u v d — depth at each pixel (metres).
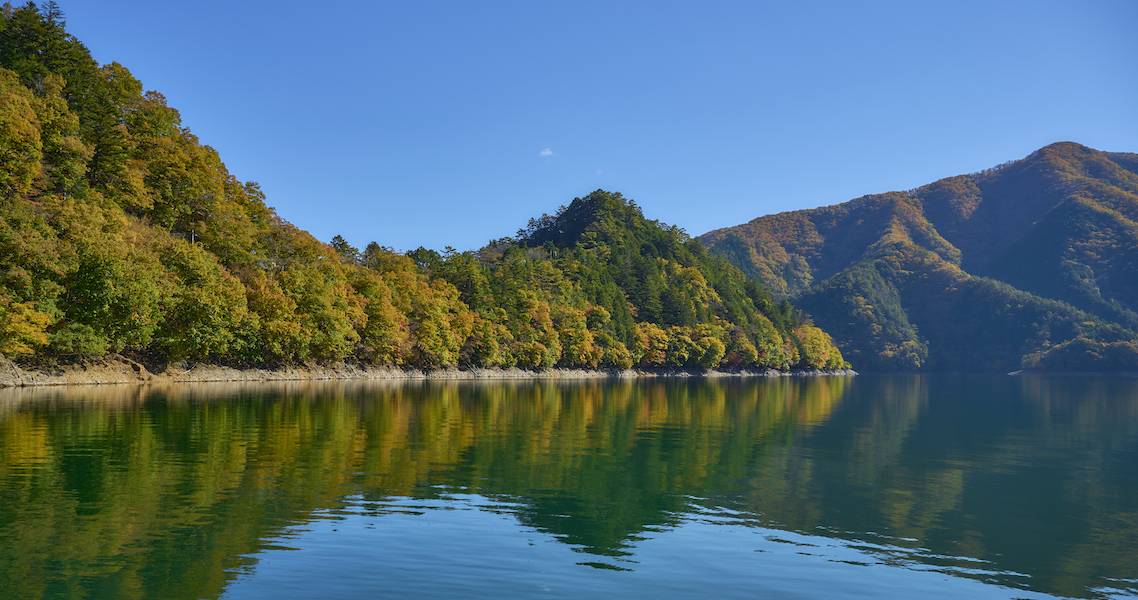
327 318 120.94
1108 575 22.23
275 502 27.09
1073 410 91.06
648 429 56.72
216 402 65.56
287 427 48.69
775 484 34.69
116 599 17.56
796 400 104.19
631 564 21.58
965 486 35.81
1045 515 29.78
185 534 22.73
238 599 17.84
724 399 101.38
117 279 81.25
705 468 38.59
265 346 112.25
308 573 19.75
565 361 198.75
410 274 163.88
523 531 24.48
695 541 24.20
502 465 37.00
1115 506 31.69
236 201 139.75
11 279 72.94
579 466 37.72
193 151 130.50
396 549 22.03
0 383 72.62
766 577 20.94
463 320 161.50
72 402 60.47
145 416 52.00
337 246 171.62
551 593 19.00
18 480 29.33
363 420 54.97
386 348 138.00
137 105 126.56
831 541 24.89
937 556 23.67
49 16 116.06
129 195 107.00
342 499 27.97
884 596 19.89
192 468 32.94
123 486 28.83
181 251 97.38
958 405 99.75
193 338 94.88
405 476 33.03
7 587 18.03
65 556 20.34
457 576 19.95
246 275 116.81
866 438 55.34
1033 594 20.53
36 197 89.88
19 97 86.69
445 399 82.06
